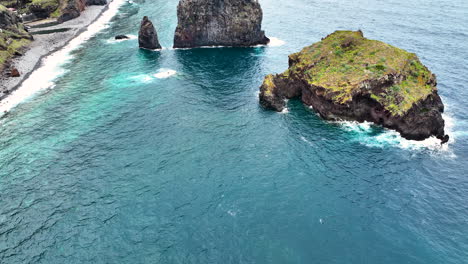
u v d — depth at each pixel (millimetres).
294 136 66750
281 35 130625
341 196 51875
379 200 50938
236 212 49312
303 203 50719
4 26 117062
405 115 64500
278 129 69188
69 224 47781
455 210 48875
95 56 111375
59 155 62531
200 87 87562
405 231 45750
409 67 72312
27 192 53750
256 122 71812
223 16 115438
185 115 74812
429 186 53375
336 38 85938
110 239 45344
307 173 56750
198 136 67375
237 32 117188
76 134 68875
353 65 75250
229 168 58312
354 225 46875
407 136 64875
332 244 44188
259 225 47062
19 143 66250
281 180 55375
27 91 87938
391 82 69000
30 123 73188
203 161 60156
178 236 45531
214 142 65438
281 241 44625
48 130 70500
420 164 58094
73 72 99250
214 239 45000
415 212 48688
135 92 85625
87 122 73062
